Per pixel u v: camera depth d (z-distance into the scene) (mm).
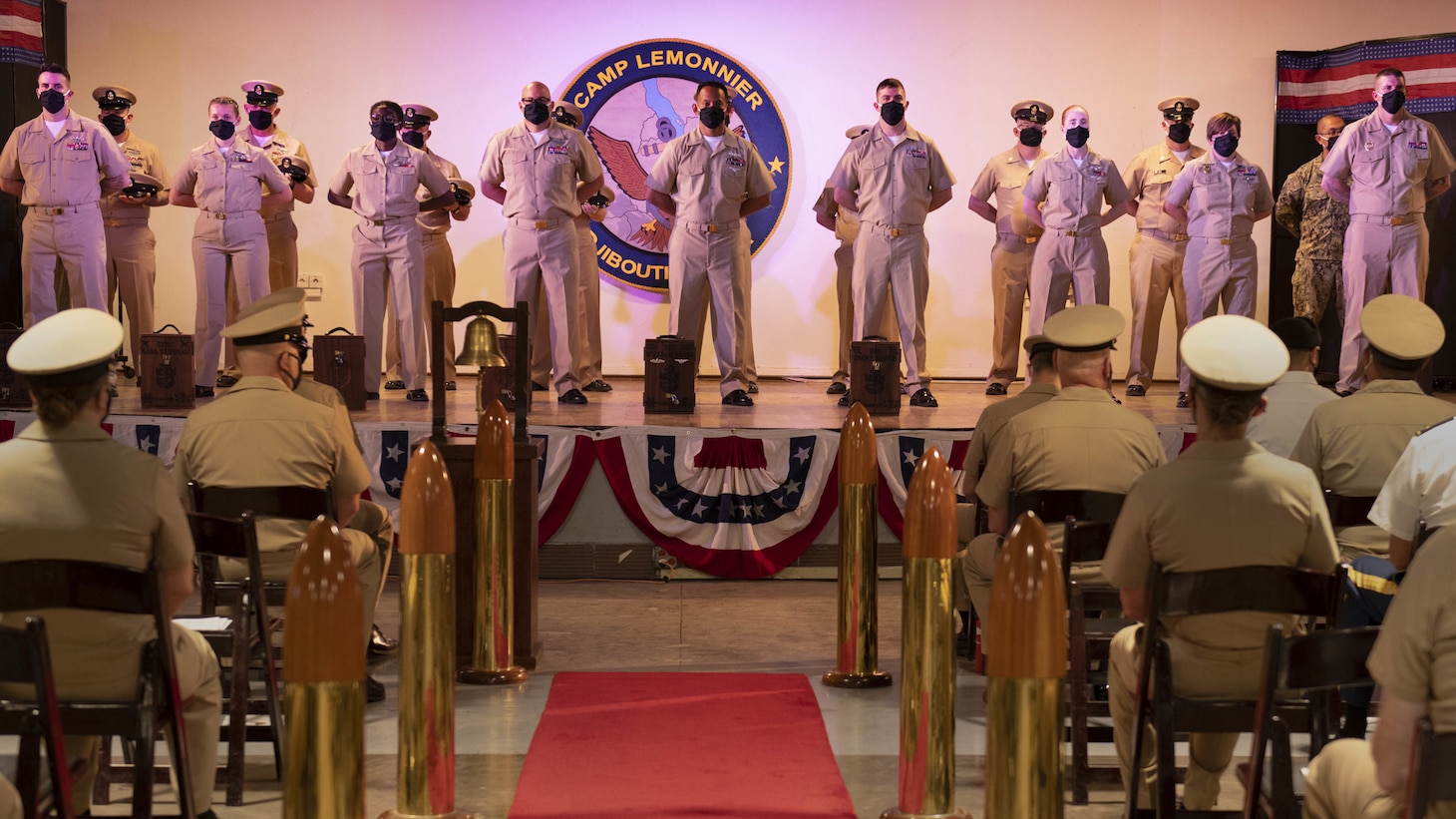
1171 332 11609
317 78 11336
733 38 11539
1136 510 3293
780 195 11594
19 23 10406
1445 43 10672
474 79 11469
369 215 8906
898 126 8672
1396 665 2273
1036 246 9531
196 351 9000
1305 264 10328
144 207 9727
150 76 11219
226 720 4469
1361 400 4391
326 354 8070
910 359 8766
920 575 3520
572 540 7191
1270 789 2797
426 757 3535
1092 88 11539
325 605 2463
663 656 5555
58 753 2658
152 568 2943
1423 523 3715
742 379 8750
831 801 3799
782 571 7215
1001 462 4578
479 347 5133
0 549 3021
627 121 11570
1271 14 11461
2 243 10312
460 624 5242
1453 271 10562
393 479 7117
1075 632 3959
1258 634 3219
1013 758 2406
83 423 3098
